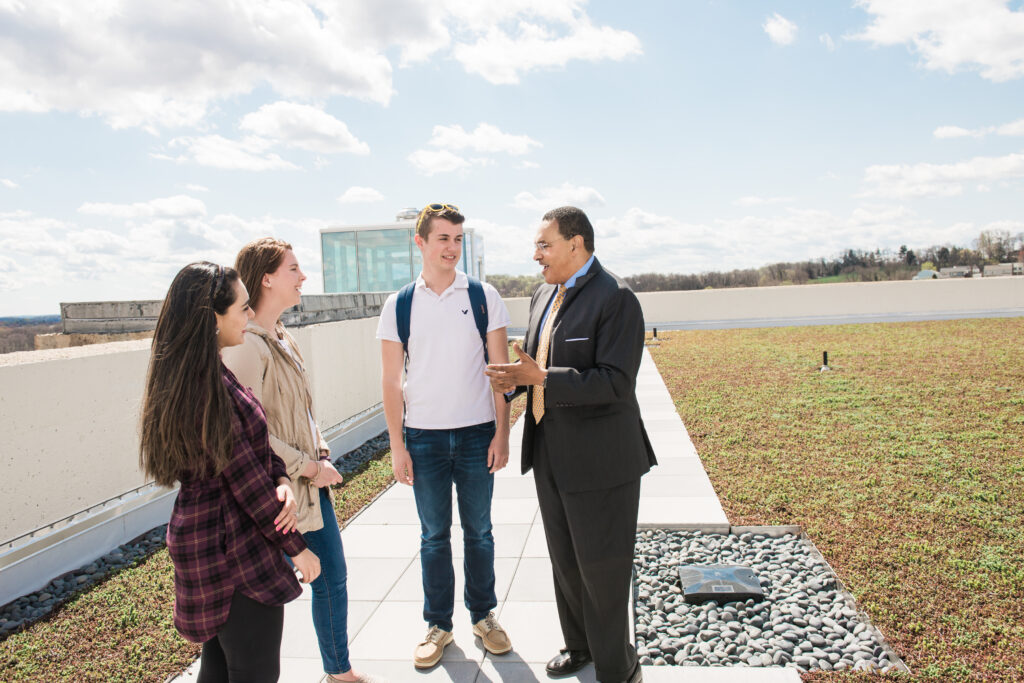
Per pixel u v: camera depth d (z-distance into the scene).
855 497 4.73
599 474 2.37
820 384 9.58
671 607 3.34
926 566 3.56
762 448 6.25
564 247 2.40
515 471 6.02
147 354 4.89
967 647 2.76
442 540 2.88
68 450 4.19
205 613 1.73
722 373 11.23
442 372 2.79
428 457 2.81
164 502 4.94
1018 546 3.78
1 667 2.90
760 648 2.89
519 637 3.02
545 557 3.95
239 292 1.85
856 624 3.06
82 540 4.13
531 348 2.70
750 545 4.10
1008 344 13.02
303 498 2.28
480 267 17.02
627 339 2.31
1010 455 5.60
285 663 2.87
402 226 14.62
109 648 3.06
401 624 3.21
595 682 2.64
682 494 4.99
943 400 8.01
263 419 1.87
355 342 7.76
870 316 23.11
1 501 3.74
